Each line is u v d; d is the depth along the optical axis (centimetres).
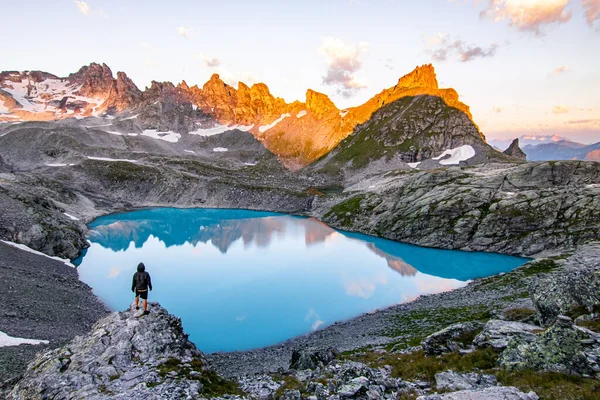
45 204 12031
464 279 8169
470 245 10875
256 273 8550
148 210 18350
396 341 4144
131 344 2255
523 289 5412
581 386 1478
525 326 2453
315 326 5716
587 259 5544
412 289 7475
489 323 2530
